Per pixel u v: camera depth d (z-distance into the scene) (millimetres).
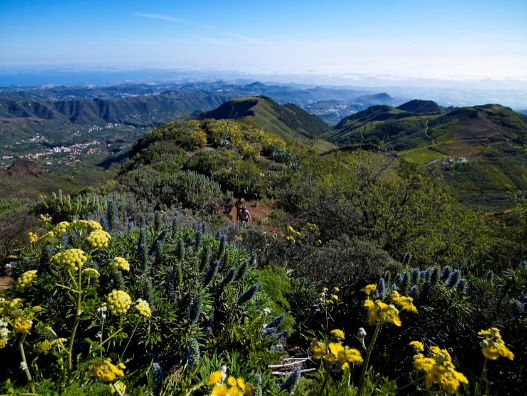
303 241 9953
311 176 19109
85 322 3432
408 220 12594
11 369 3092
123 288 3578
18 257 5883
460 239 12844
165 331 3627
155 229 5156
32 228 7621
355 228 13281
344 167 19078
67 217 9164
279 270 6465
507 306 4617
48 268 3816
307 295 5477
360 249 8164
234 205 14820
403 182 13602
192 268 4379
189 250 4828
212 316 3869
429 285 4738
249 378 3031
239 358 3416
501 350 2547
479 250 12109
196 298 3680
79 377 2645
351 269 6859
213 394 1862
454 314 4578
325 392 2895
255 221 13672
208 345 3578
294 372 2814
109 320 3396
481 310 4633
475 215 13234
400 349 4422
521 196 16359
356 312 5164
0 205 11359
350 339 4789
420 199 12922
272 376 3662
